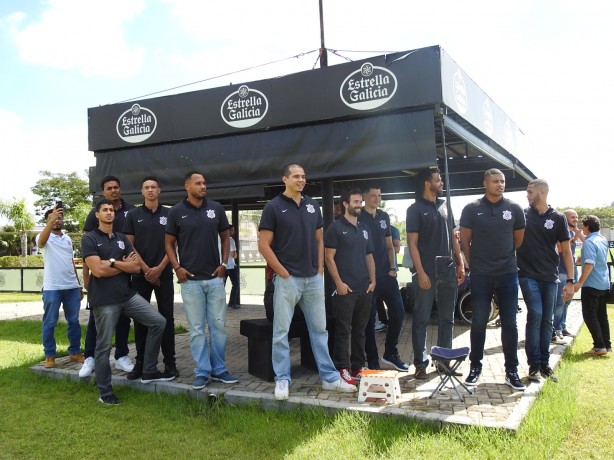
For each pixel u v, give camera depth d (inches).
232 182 225.6
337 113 203.8
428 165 189.2
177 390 180.1
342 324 183.2
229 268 419.5
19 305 501.4
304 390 174.6
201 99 231.6
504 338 176.7
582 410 158.6
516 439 129.5
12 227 1691.7
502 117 270.8
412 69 190.2
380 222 207.2
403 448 127.7
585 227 233.3
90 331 205.2
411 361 219.9
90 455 134.0
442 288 185.0
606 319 240.2
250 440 139.7
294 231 171.2
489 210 178.7
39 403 177.2
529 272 187.0
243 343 271.0
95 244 175.8
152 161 243.3
